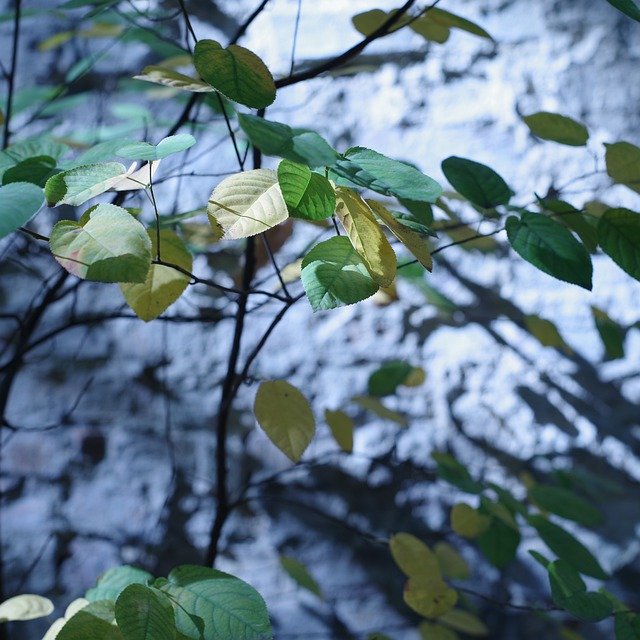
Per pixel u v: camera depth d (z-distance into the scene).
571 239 1.31
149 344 2.12
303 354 2.12
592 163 2.06
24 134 2.13
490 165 2.09
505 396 2.11
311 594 2.08
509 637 2.05
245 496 2.07
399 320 2.12
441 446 2.11
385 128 2.12
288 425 1.43
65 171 1.27
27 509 2.08
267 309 2.08
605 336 1.70
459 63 2.11
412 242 1.25
